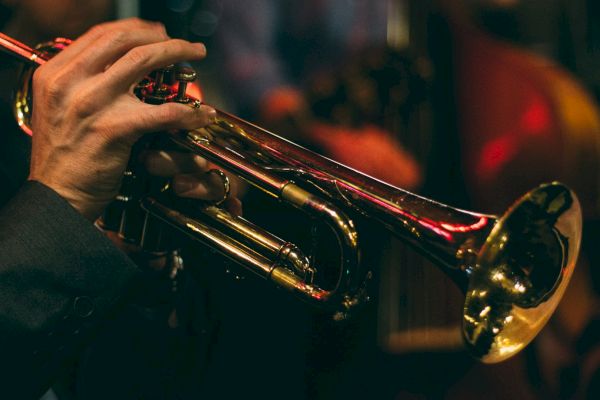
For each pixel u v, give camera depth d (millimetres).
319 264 1605
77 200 1180
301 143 1994
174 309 1582
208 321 1646
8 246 1135
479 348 1251
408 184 2049
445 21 2299
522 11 2322
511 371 2139
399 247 2008
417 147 2066
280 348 1887
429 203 1248
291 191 1216
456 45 2285
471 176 2201
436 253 1227
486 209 2201
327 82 2041
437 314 2055
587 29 2385
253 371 1869
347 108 2008
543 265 1289
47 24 1786
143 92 1268
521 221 1241
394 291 2014
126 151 1176
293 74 3064
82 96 1145
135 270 1184
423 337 2039
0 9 1751
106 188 1193
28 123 1417
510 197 2215
